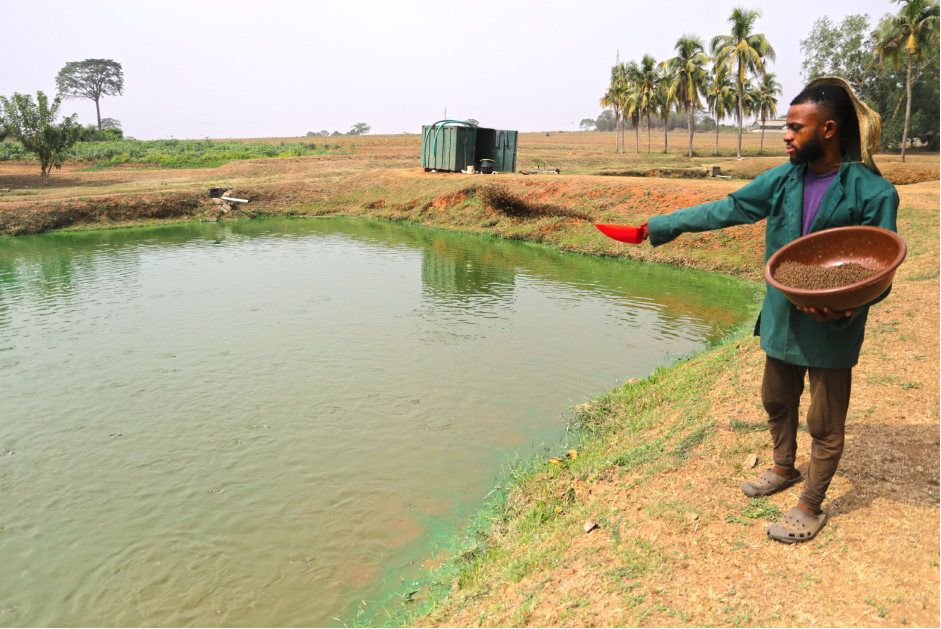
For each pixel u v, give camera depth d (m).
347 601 3.83
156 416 6.77
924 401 4.11
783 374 3.09
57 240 21.22
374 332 9.98
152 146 57.38
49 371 8.27
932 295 6.59
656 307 11.52
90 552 4.41
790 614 2.53
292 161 43.72
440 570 4.06
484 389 7.46
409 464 5.63
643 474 4.26
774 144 75.62
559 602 2.98
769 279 2.71
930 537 2.74
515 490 4.96
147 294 12.90
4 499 5.14
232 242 20.52
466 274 14.97
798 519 3.01
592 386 7.53
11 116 33.75
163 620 3.71
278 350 9.08
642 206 19.58
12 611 3.83
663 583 2.93
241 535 4.58
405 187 28.52
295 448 5.97
